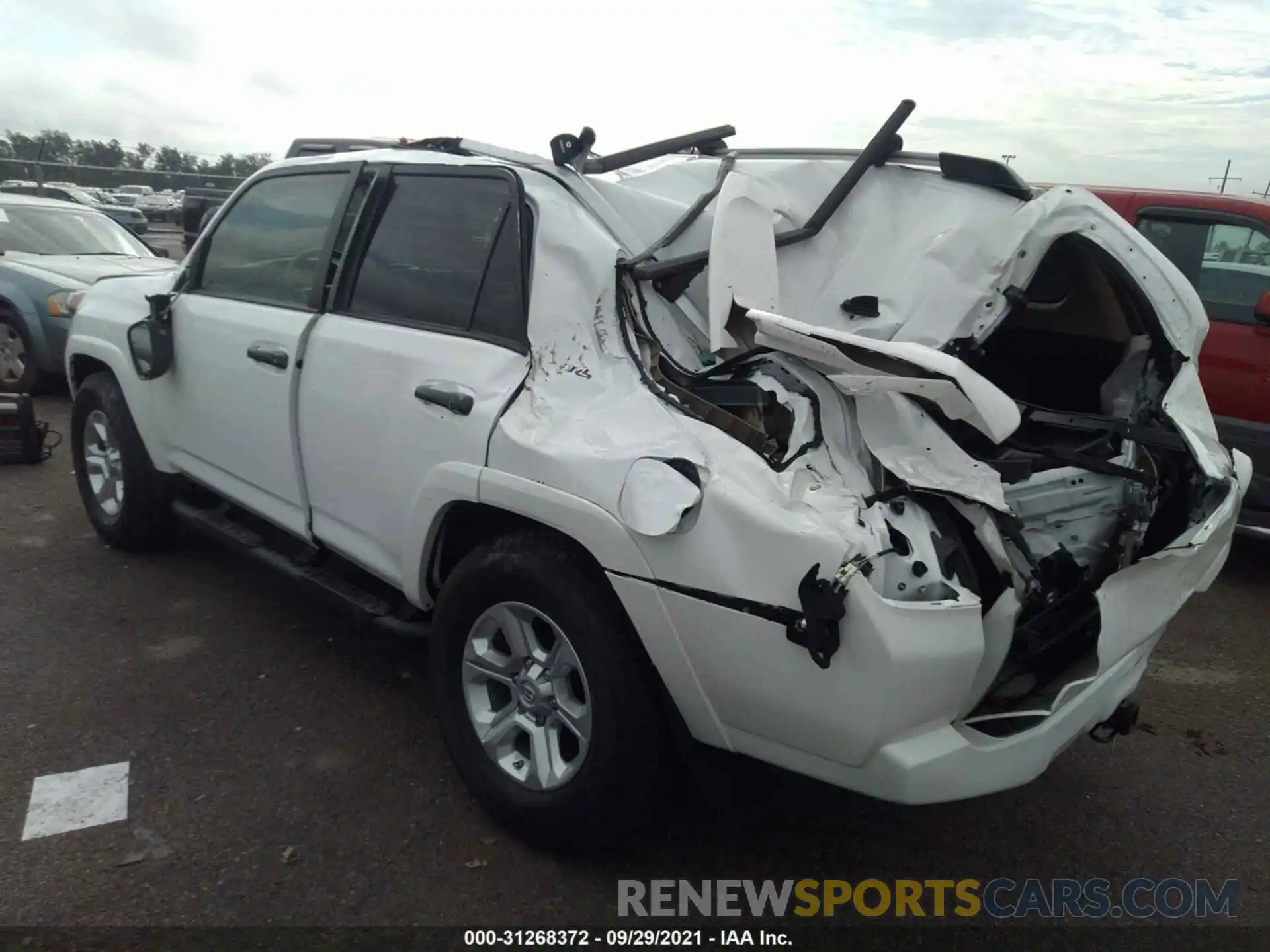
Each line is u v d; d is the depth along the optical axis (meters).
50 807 2.96
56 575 4.66
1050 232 2.87
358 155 3.74
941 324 2.87
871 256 3.22
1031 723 2.49
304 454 3.54
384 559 3.26
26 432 6.47
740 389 2.56
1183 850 3.14
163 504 4.75
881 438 2.49
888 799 2.30
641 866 2.88
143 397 4.47
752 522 2.28
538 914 2.66
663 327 2.86
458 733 3.00
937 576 2.32
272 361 3.62
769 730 2.38
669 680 2.49
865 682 2.20
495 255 3.07
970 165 3.26
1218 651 4.71
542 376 2.81
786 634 2.25
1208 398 5.61
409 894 2.70
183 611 4.36
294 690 3.74
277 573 3.87
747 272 2.92
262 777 3.18
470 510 2.96
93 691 3.65
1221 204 5.62
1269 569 5.88
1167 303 3.03
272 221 3.99
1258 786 3.53
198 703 3.61
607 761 2.60
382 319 3.32
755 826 3.10
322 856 2.82
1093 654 2.60
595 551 2.51
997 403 2.32
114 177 26.78
